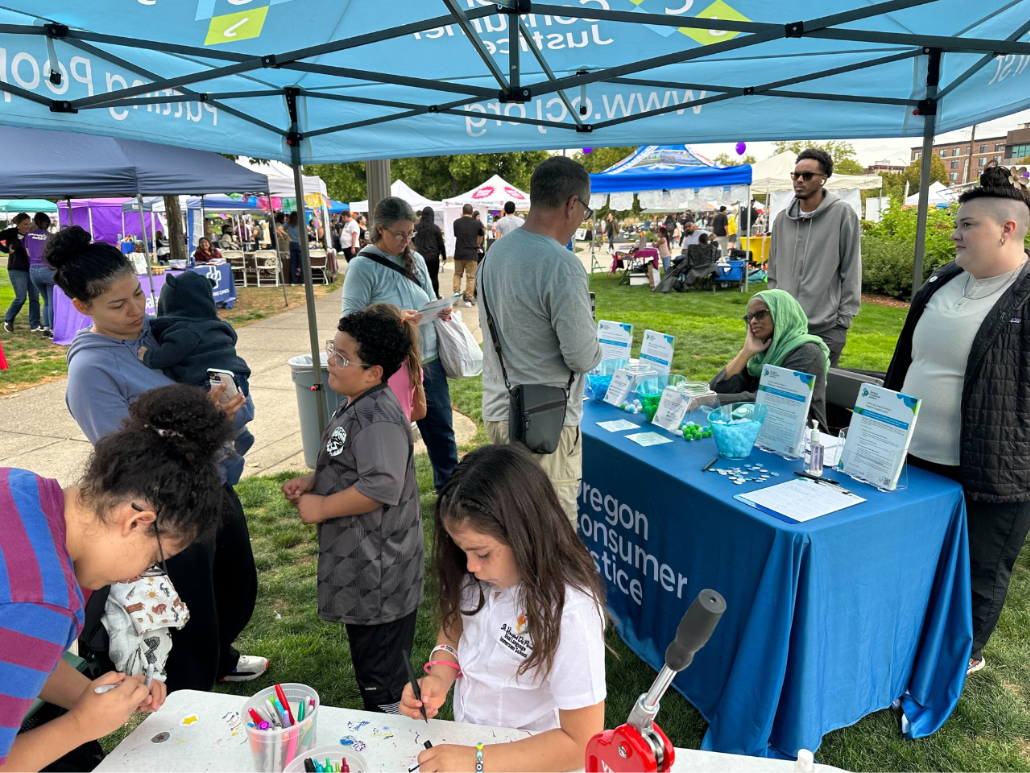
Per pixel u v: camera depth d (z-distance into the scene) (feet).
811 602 6.49
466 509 3.93
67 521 3.35
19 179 14.56
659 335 11.37
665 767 2.85
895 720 7.77
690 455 8.73
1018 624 9.68
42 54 7.57
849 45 9.34
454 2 5.71
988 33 8.50
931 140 10.52
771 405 8.83
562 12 6.35
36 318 33.24
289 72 10.34
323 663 9.18
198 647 6.92
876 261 42.57
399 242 12.51
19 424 19.42
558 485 8.74
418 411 9.30
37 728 3.66
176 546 3.60
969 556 7.73
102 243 6.56
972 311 7.59
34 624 2.97
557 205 8.07
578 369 8.32
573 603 3.99
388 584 6.72
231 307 39.86
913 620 7.63
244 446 7.70
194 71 9.61
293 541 12.55
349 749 3.70
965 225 7.45
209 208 49.98
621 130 11.91
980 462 7.38
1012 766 7.11
